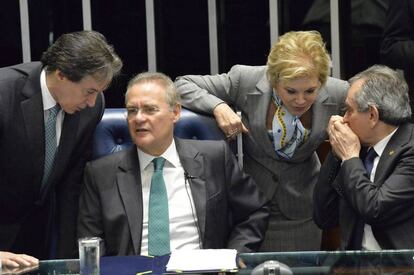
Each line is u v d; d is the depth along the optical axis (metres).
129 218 9.02
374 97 9.00
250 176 9.80
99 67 8.58
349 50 12.48
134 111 9.13
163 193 9.14
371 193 8.84
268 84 9.91
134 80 9.28
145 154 9.26
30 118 8.84
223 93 10.23
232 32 12.56
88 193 9.28
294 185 10.08
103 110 9.55
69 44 8.59
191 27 12.58
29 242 9.38
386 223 8.95
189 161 9.30
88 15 12.45
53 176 9.18
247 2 12.44
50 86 8.82
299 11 12.41
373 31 12.36
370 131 9.11
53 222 9.59
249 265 7.48
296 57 9.26
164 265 7.63
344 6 12.39
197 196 9.17
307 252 7.82
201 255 7.79
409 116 9.19
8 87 8.84
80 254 7.00
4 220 9.27
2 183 9.05
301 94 9.36
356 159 9.05
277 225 10.12
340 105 9.95
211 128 10.02
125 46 12.59
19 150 8.89
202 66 12.63
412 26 11.32
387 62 11.52
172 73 12.70
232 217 9.56
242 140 10.12
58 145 9.12
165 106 9.14
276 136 9.84
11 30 12.49
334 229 10.06
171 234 9.05
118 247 8.98
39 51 12.58
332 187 9.42
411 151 8.95
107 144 9.93
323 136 9.86
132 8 12.49
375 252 7.78
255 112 9.95
